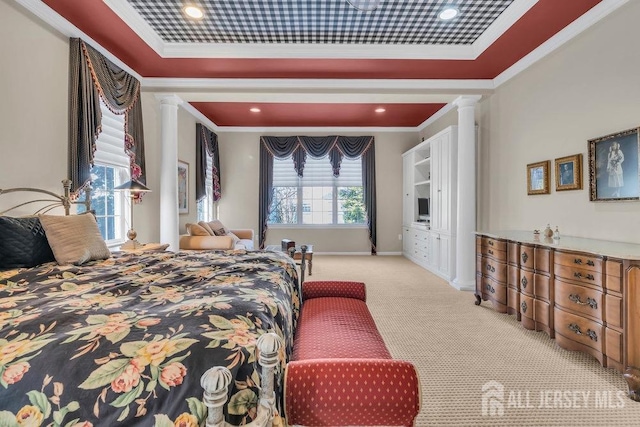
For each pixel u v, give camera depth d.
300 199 7.09
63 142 2.65
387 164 6.99
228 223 6.94
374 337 1.63
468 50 3.41
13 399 0.79
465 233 4.16
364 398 1.09
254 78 3.90
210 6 2.73
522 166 3.59
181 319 1.05
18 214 2.25
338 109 5.50
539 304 2.65
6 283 1.48
